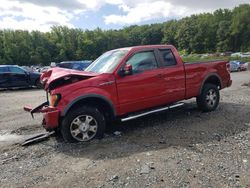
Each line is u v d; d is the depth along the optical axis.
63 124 5.85
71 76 5.88
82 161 5.04
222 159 4.85
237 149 5.28
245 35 110.62
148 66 6.83
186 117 7.67
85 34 113.44
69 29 109.44
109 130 6.76
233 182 4.07
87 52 110.31
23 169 4.84
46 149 5.73
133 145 5.71
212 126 6.78
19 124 8.02
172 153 5.19
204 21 122.69
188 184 4.05
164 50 7.20
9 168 4.91
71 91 5.83
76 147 5.73
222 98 10.54
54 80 5.86
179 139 5.96
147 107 6.82
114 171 4.57
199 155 5.05
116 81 6.27
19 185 4.28
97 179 4.34
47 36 106.25
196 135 6.17
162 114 8.07
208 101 8.09
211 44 119.94
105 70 6.50
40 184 4.28
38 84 19.86
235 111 8.22
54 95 5.80
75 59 107.19
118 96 6.30
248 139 5.80
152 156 5.09
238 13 114.62
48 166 4.92
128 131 6.67
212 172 4.38
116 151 5.41
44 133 6.81
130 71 6.30
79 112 5.88
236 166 4.56
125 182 4.20
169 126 6.93
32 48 97.44
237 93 11.99
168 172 4.44
